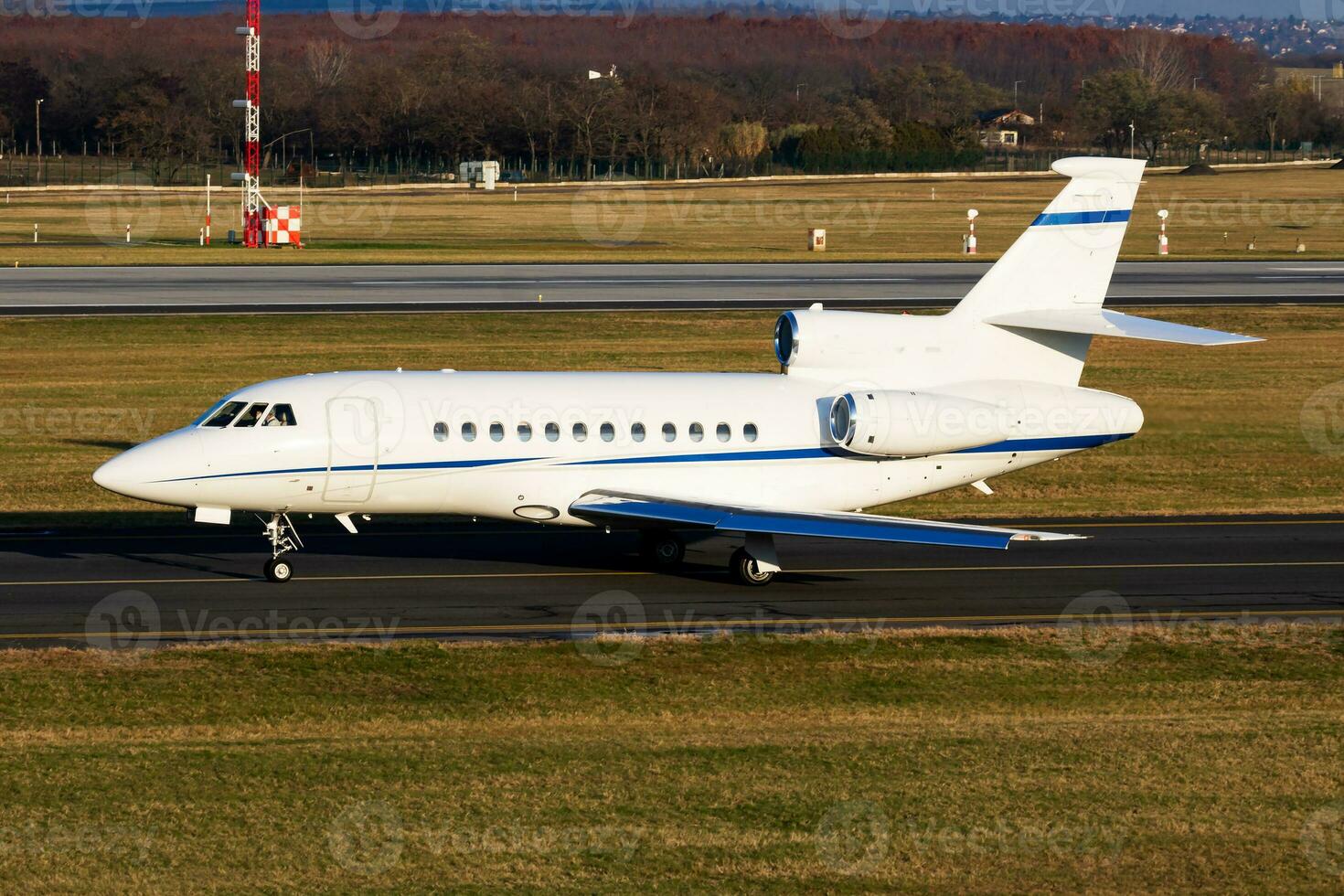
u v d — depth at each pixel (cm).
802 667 9238
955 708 8512
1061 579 11925
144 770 7275
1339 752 7788
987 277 12369
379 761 7444
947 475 12344
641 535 12138
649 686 8794
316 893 5991
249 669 8956
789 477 12050
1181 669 9369
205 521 11288
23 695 8394
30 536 12762
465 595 10975
